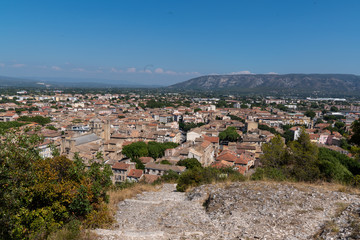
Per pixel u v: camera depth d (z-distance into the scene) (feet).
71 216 63.77
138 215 75.41
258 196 79.30
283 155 147.54
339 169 130.11
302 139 154.40
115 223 68.18
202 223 65.62
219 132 483.51
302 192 80.48
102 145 343.67
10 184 54.08
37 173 62.28
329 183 101.76
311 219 61.72
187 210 77.61
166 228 63.62
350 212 61.21
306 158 139.33
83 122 541.75
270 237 53.67
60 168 70.95
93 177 74.43
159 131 467.52
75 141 311.06
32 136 63.00
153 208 82.23
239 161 276.21
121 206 86.12
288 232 56.03
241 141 424.87
